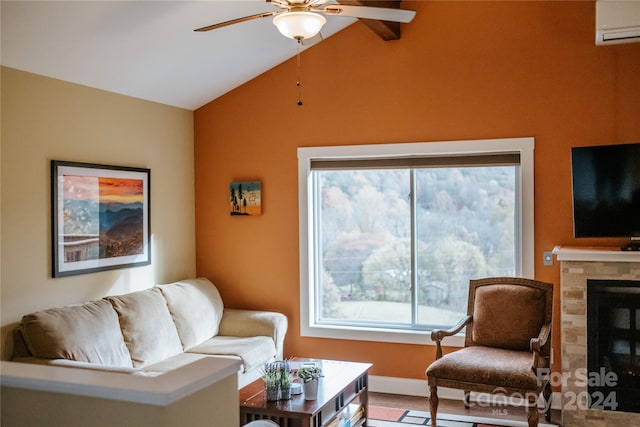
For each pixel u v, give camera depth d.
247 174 5.56
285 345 5.47
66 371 2.02
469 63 4.84
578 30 4.55
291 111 5.40
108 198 4.61
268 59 5.23
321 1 3.17
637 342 4.11
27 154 3.94
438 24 4.92
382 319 5.33
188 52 4.54
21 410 2.00
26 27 3.51
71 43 3.84
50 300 4.10
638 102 4.41
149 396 1.76
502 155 4.81
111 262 4.64
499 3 4.75
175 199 5.44
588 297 4.19
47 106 4.10
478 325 4.49
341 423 3.85
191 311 4.91
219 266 5.64
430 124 4.96
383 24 4.56
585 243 4.55
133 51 4.23
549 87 4.63
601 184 4.18
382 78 5.10
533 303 4.36
